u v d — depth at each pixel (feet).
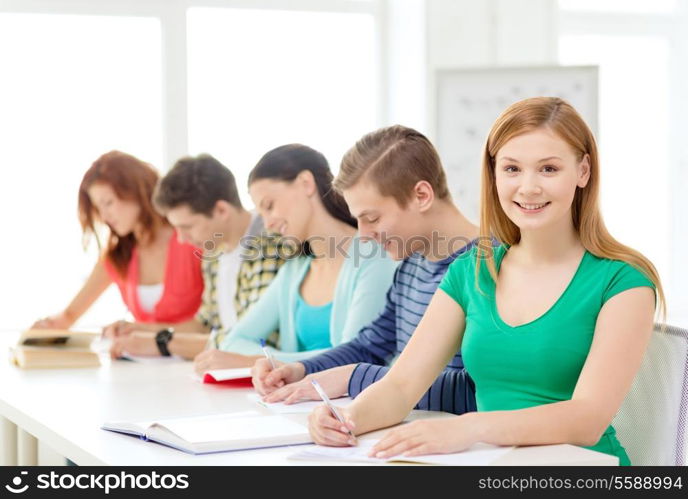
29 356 12.12
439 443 6.64
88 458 7.29
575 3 22.81
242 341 12.09
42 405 9.46
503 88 20.47
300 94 21.45
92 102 19.94
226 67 20.92
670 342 7.91
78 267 19.75
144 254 15.02
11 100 19.40
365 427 7.57
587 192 7.53
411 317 9.75
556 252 7.64
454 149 20.57
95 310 20.06
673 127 23.57
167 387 10.36
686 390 7.83
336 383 9.31
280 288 12.03
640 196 23.56
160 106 20.44
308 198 11.16
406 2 21.26
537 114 7.33
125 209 14.64
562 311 7.45
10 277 19.47
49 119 19.66
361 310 10.57
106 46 20.01
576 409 6.88
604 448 7.54
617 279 7.36
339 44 21.71
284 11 21.25
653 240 23.67
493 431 6.74
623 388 7.04
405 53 21.33
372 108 22.02
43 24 19.54
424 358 8.03
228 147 21.01
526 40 21.25
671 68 23.49
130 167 14.64
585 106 20.43
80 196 14.92
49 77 19.63
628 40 23.22
